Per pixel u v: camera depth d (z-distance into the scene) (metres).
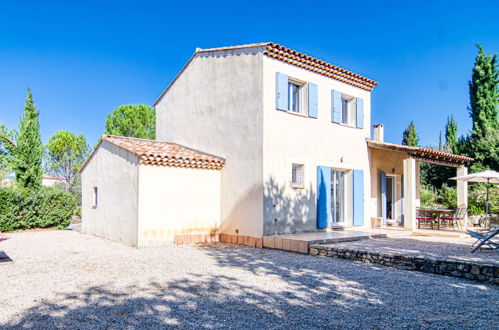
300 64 12.50
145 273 7.48
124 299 5.65
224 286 6.46
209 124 13.30
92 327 4.48
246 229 11.66
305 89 12.88
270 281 6.85
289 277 7.20
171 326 4.53
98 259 9.04
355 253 8.95
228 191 12.40
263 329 4.46
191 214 12.03
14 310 5.11
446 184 23.31
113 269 7.86
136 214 11.01
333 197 13.90
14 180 21.64
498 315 4.99
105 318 4.80
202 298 5.73
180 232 11.78
